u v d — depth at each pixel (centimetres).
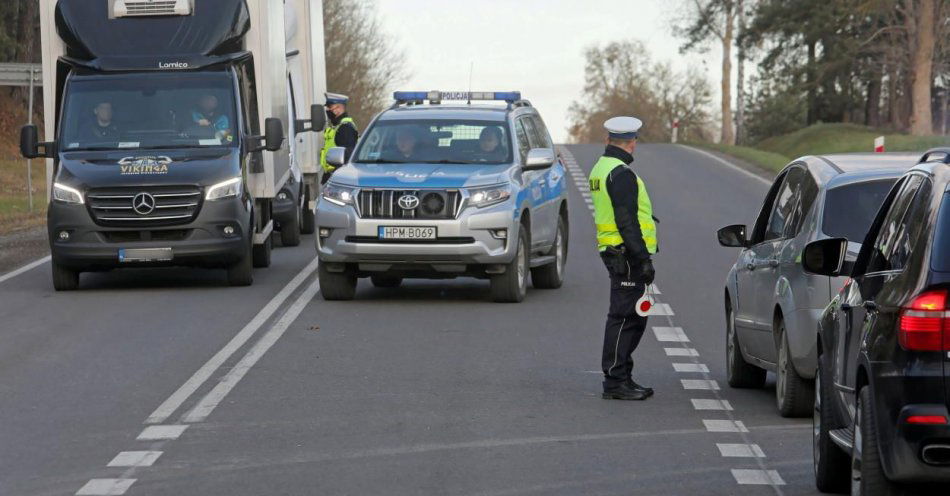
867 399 1520
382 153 4047
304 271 4738
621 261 2542
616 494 1836
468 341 3212
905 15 14625
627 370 2559
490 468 1978
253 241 4550
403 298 4022
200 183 4188
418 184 3809
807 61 18438
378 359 2961
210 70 4425
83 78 4388
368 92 16900
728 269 4788
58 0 4459
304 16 6031
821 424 1809
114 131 4334
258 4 4572
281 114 5050
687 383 2734
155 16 4472
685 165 10650
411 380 2711
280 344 3162
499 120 4112
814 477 1933
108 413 2394
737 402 2530
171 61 4422
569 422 2325
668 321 3606
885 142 13300
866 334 1562
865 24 17662
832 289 2186
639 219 2566
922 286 1451
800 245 2283
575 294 4131
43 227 6794
